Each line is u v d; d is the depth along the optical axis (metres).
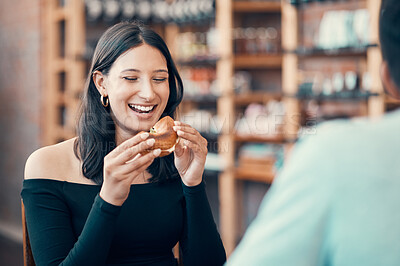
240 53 3.79
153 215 1.26
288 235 0.52
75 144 1.31
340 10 3.57
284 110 3.63
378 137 0.52
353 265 0.51
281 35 3.90
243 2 3.75
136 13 4.18
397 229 0.49
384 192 0.50
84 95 1.30
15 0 4.68
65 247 1.12
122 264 1.23
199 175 1.23
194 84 3.96
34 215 1.16
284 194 0.53
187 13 4.00
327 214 0.51
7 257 3.98
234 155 3.82
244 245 0.56
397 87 0.58
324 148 0.53
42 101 4.45
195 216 1.26
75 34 4.11
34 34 4.47
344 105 3.57
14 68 4.75
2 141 4.92
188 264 1.29
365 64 3.46
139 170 0.99
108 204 0.99
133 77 1.17
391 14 0.57
